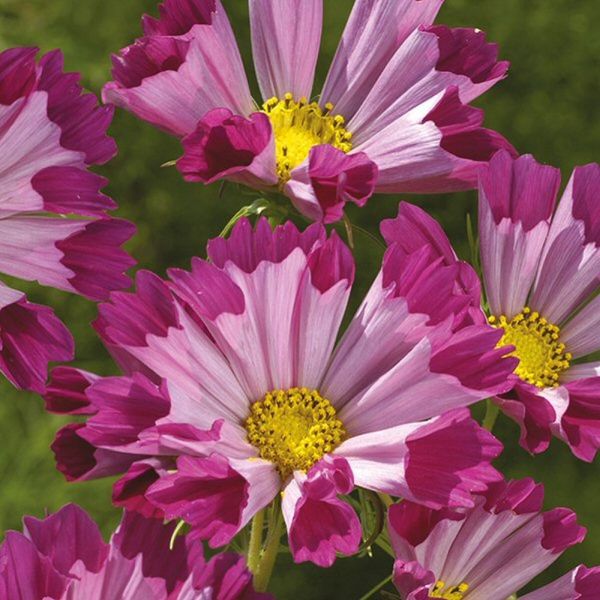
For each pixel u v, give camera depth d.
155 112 0.59
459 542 0.58
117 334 0.56
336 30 1.59
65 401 0.56
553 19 1.63
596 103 1.61
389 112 0.62
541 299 0.63
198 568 0.55
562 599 0.59
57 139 0.57
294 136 0.62
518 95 1.61
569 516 0.59
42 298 1.50
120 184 1.57
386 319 0.58
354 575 1.36
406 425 0.57
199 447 0.55
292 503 0.57
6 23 1.60
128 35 1.59
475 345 0.57
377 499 0.58
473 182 0.62
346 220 0.59
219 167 0.59
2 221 0.57
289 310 0.58
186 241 1.56
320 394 0.58
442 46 0.61
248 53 1.58
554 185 0.62
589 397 0.60
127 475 0.55
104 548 0.55
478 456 0.56
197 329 0.57
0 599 0.55
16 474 1.38
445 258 0.58
